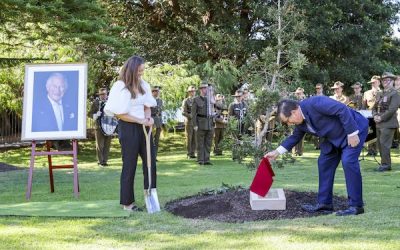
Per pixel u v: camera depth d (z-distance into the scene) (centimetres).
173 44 2191
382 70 2248
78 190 779
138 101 604
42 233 504
